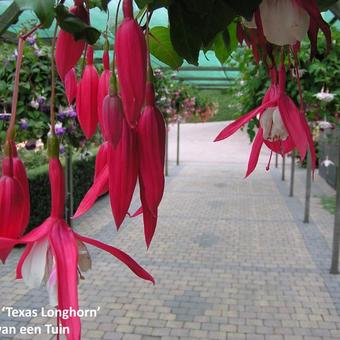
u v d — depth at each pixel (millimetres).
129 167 571
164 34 889
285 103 699
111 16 758
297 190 8422
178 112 10766
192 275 4117
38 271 547
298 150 656
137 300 3568
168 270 4238
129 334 3072
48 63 3506
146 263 4426
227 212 6664
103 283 3879
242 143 17828
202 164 12102
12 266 4023
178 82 10359
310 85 4078
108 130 555
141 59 545
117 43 546
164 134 597
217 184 9086
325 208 6898
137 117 550
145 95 575
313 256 4656
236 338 3023
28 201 604
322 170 9844
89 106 703
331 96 3939
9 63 3381
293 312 3387
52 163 597
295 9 599
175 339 3018
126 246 4953
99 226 5703
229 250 4859
